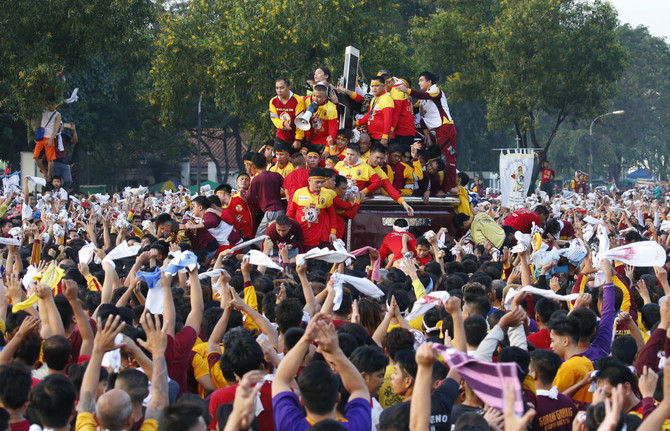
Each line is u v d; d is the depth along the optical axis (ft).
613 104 472.85
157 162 327.06
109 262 45.11
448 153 92.94
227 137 315.37
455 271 63.26
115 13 149.28
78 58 155.22
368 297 47.91
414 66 223.92
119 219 80.79
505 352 32.04
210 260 72.79
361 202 84.48
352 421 26.68
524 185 177.58
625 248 43.96
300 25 189.57
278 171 86.02
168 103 212.64
